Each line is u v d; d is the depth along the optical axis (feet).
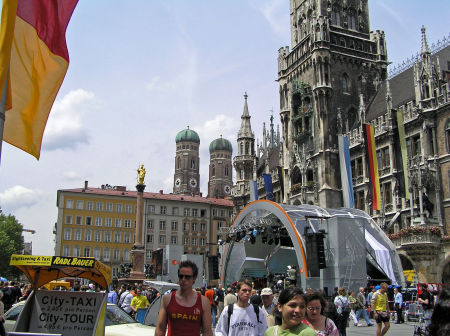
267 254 154.20
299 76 218.79
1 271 320.29
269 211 133.59
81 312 41.52
